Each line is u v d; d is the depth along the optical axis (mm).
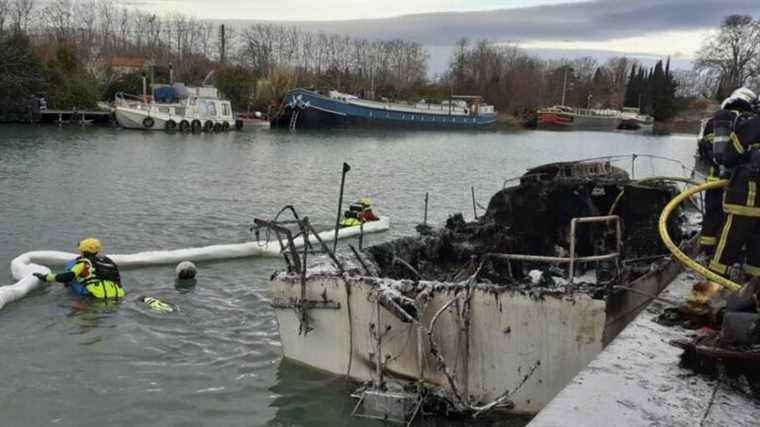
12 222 14766
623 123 98625
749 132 4602
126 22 105000
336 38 112250
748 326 3908
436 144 52625
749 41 74562
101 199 18594
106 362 7137
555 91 121125
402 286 5809
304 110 62156
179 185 22547
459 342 5652
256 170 28672
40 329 8000
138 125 50719
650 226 8133
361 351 6070
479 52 120750
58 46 68688
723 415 3533
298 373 6504
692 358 4086
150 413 6027
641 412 3547
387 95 93625
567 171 9227
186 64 85625
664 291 5961
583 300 5250
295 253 6438
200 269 11305
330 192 22875
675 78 123000
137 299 9344
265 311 9117
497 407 5602
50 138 39531
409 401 5629
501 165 36531
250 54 102625
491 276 7348
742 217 4742
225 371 6973
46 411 5988
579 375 4035
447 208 20938
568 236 8383
